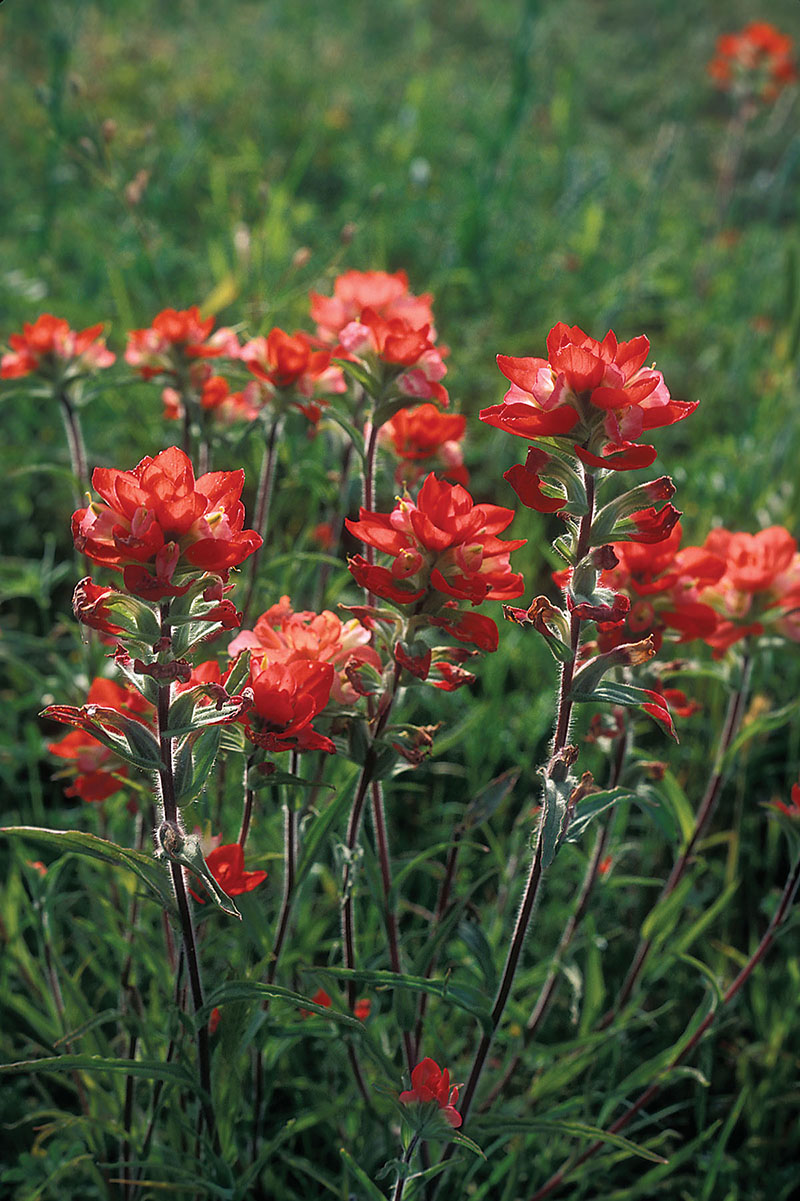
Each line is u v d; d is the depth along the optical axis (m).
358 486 0.63
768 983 0.64
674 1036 0.63
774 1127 0.60
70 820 0.66
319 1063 0.60
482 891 0.66
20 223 1.28
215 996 0.44
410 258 1.32
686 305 1.30
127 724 0.42
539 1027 0.56
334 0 2.34
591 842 0.65
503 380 1.04
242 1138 0.56
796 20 2.52
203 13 2.16
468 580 0.42
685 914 0.66
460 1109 0.48
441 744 0.60
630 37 2.42
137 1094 0.56
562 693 0.43
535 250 1.34
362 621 0.44
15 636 0.66
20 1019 0.61
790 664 0.80
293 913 0.55
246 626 0.59
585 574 0.42
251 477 0.80
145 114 1.62
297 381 0.55
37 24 1.82
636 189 1.63
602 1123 0.55
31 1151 0.58
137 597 0.39
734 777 0.72
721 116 2.13
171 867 0.43
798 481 0.85
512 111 1.27
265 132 1.58
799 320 1.00
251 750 0.44
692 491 0.89
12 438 0.98
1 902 0.58
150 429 0.93
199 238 1.28
